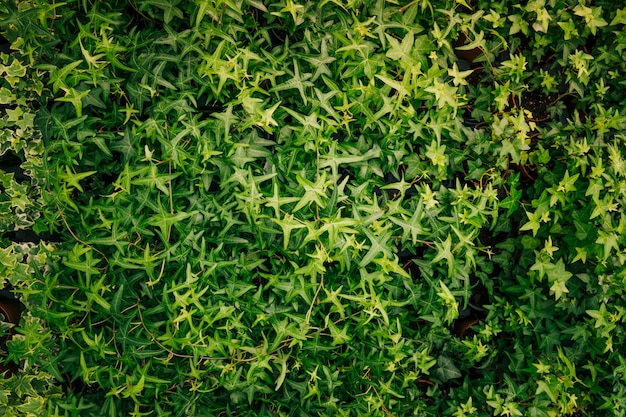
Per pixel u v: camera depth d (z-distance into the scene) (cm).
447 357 58
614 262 56
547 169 57
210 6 51
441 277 56
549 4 56
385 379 56
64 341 53
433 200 54
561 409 56
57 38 53
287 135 54
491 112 58
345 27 53
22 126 54
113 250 53
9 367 58
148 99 53
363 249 54
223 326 53
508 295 59
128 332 53
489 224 58
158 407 54
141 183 52
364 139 55
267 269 54
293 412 55
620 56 57
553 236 57
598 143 56
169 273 53
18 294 58
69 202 52
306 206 52
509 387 57
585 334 56
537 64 60
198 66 53
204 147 52
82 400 54
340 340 53
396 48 53
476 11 58
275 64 53
